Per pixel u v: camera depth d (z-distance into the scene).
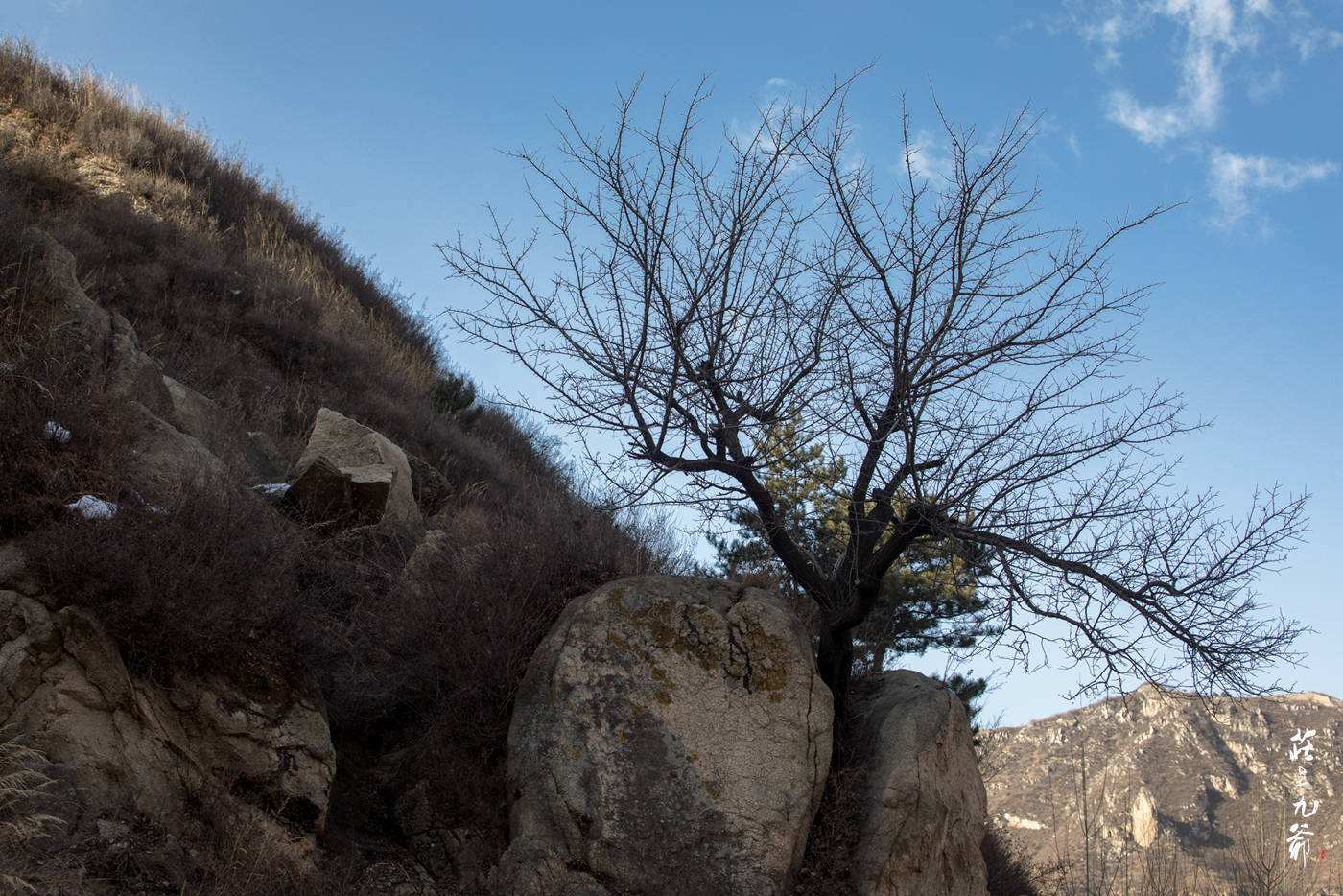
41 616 4.89
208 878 4.67
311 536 7.28
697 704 6.28
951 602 10.67
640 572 7.68
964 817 6.68
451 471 13.74
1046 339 6.43
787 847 5.90
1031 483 6.04
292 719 5.54
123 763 4.79
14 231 7.61
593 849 5.69
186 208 17.67
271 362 14.41
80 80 20.64
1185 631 5.88
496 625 6.73
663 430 6.64
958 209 6.55
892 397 6.46
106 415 6.39
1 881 3.99
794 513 8.13
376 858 5.72
